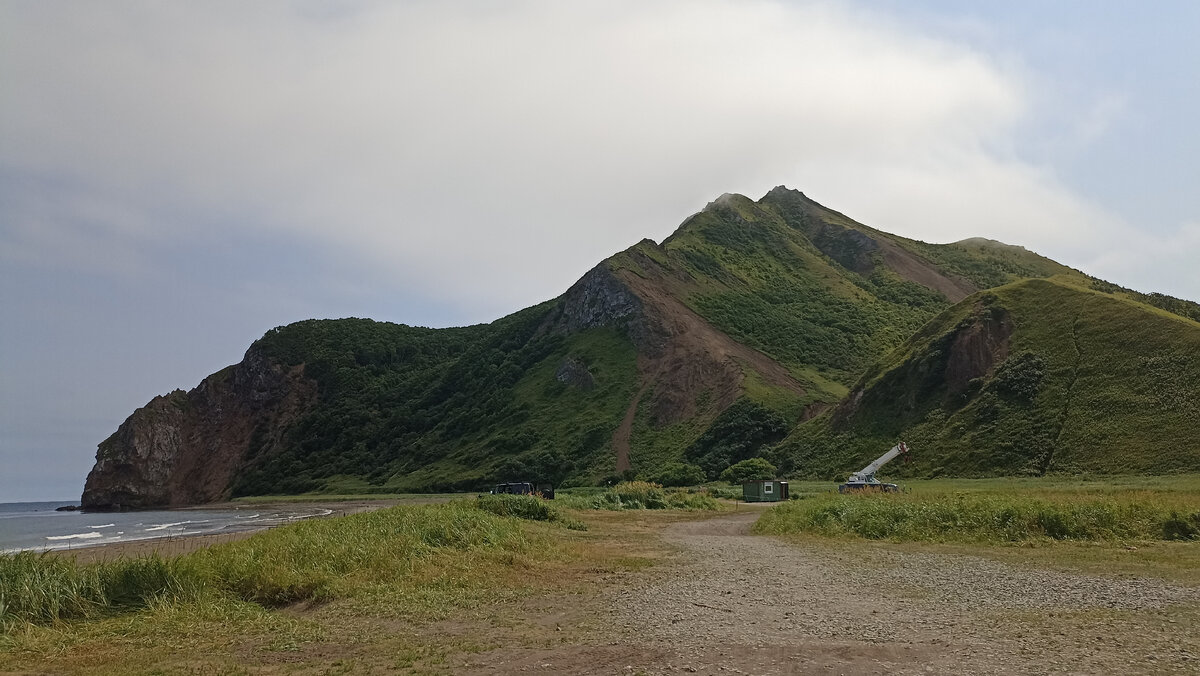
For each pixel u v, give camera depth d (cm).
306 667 962
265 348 18138
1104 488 4038
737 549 2412
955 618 1190
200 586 1447
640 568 1923
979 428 6906
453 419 14688
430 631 1170
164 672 947
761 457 9350
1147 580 1580
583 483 10731
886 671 862
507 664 939
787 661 917
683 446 10900
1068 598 1371
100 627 1215
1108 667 872
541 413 13375
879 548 2350
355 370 17938
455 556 1855
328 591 1471
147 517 9819
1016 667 875
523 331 16900
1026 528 2411
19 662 1011
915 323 15650
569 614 1291
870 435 8106
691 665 905
